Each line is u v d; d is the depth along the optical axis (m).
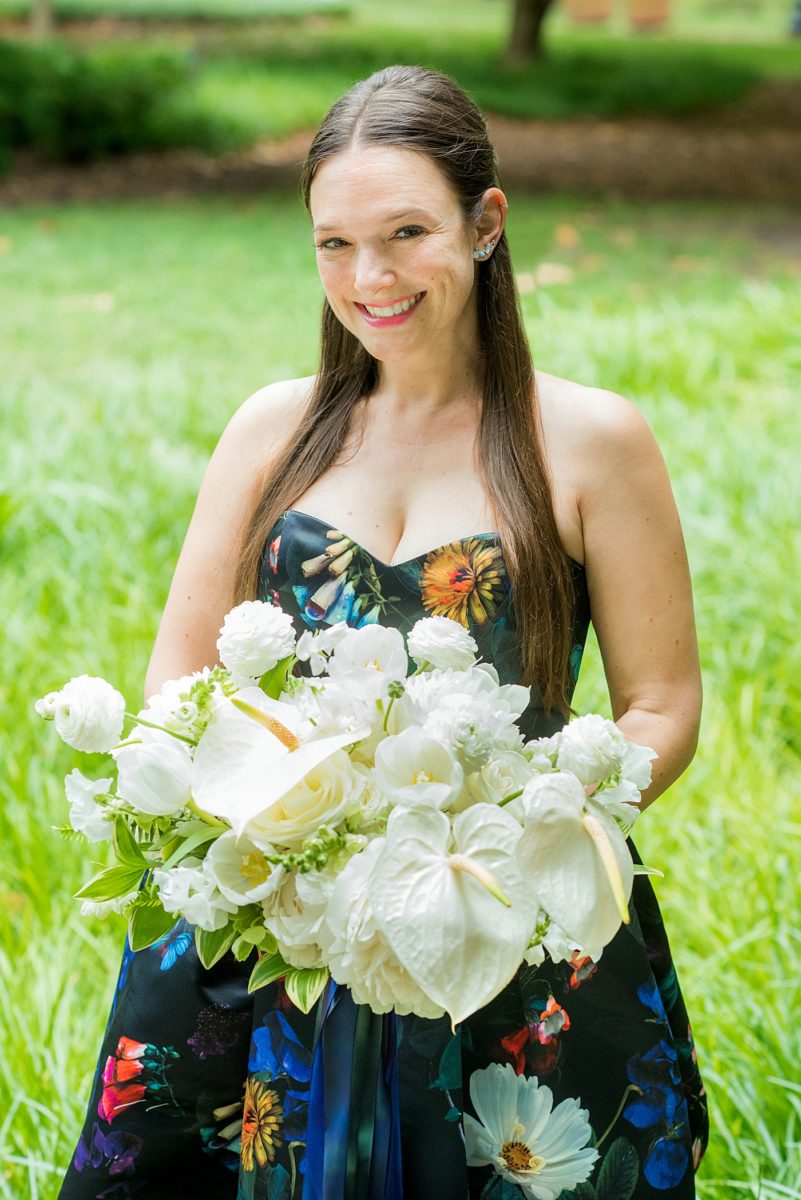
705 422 6.52
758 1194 2.62
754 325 7.93
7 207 13.45
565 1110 1.92
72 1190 2.07
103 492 5.66
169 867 1.70
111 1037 2.06
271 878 1.63
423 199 1.91
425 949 1.53
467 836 1.59
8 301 10.22
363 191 1.90
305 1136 1.87
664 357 7.32
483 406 2.06
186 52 18.80
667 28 35.09
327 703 1.70
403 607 2.01
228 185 14.56
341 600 2.03
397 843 1.57
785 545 5.32
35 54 15.53
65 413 6.88
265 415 2.22
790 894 3.62
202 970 2.01
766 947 3.41
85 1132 2.08
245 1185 1.94
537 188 14.84
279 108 17.22
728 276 11.17
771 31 35.69
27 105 15.13
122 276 11.02
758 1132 2.84
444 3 35.19
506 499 1.99
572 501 2.04
